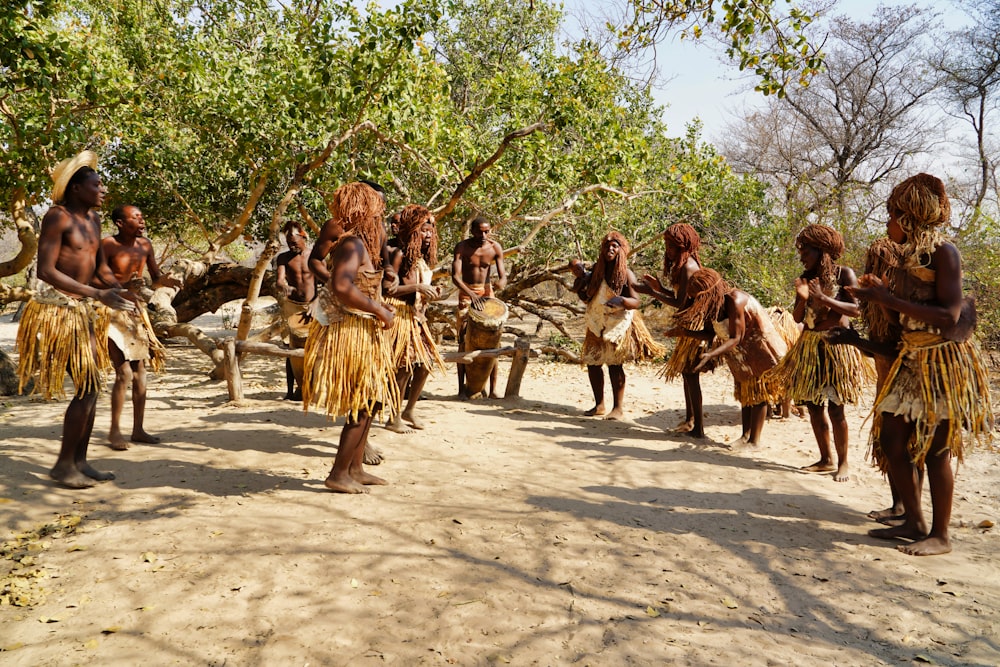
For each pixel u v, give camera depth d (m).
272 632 2.77
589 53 9.22
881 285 3.54
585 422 6.90
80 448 4.45
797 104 22.14
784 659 2.70
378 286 4.13
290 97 8.18
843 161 21.95
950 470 3.75
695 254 6.29
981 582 3.41
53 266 4.09
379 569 3.30
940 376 3.62
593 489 4.67
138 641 2.69
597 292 7.05
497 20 13.59
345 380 4.09
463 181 9.16
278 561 3.34
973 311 3.68
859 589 3.31
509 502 4.30
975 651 2.79
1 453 4.88
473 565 3.39
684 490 4.75
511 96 10.45
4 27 6.53
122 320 5.13
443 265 11.31
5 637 2.71
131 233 5.16
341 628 2.80
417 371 6.02
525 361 7.81
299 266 8.13
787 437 6.47
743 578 3.40
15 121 7.79
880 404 3.84
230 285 13.06
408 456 5.26
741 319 5.72
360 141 9.50
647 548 3.69
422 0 7.51
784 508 4.45
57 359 4.25
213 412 6.59
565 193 11.08
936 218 3.56
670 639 2.81
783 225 12.07
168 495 4.21
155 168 10.90
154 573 3.21
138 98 8.32
